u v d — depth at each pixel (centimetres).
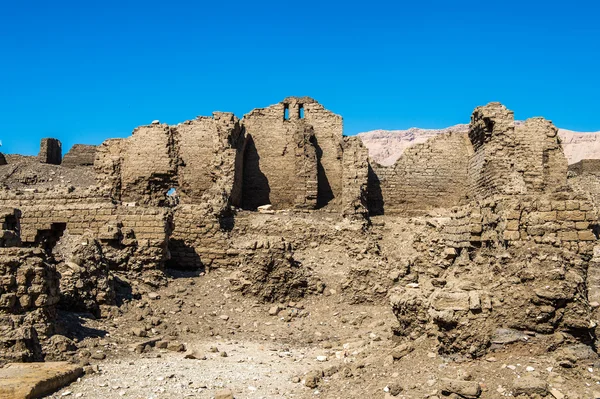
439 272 2217
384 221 3344
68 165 5884
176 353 1575
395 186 3775
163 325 1867
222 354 1567
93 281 1886
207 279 2461
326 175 3834
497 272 1371
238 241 2833
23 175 5394
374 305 2216
